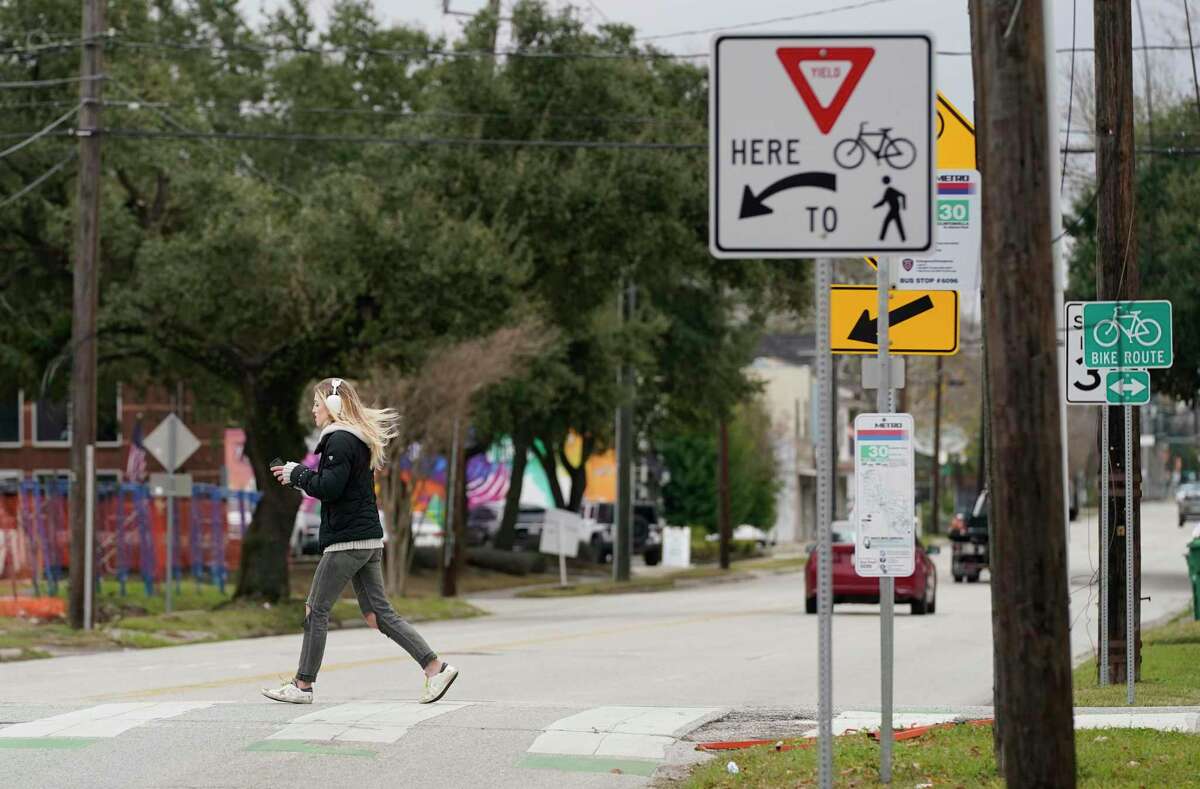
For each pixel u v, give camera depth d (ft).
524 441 473.67
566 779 78.54
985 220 58.75
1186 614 239.71
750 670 149.18
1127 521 120.16
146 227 276.21
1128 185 136.98
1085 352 122.83
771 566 540.93
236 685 132.16
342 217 253.03
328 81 388.78
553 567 506.89
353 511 99.50
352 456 98.73
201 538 323.16
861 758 79.30
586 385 440.45
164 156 264.11
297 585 356.38
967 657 169.27
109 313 255.70
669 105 303.68
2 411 500.33
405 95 400.26
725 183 55.36
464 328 261.24
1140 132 327.06
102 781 78.28
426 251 254.27
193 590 313.94
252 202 255.09
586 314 377.71
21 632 206.80
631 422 442.09
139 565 326.85
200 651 189.47
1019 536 57.77
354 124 390.21
